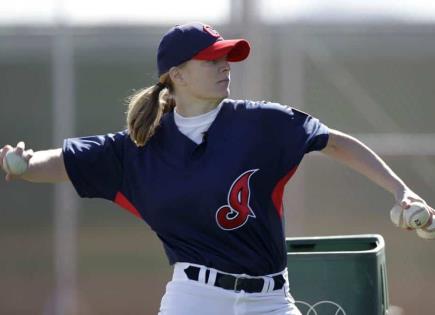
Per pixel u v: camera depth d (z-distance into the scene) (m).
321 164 31.94
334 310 16.66
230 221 14.26
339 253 16.66
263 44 31.89
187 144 14.59
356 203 31.86
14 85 31.80
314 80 32.00
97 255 31.50
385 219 31.75
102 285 31.44
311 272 16.72
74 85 31.69
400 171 32.00
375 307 16.69
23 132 31.78
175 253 14.69
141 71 31.69
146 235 31.38
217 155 14.40
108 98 31.69
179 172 14.47
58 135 31.70
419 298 31.67
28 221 31.73
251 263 14.34
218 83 14.61
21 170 14.12
